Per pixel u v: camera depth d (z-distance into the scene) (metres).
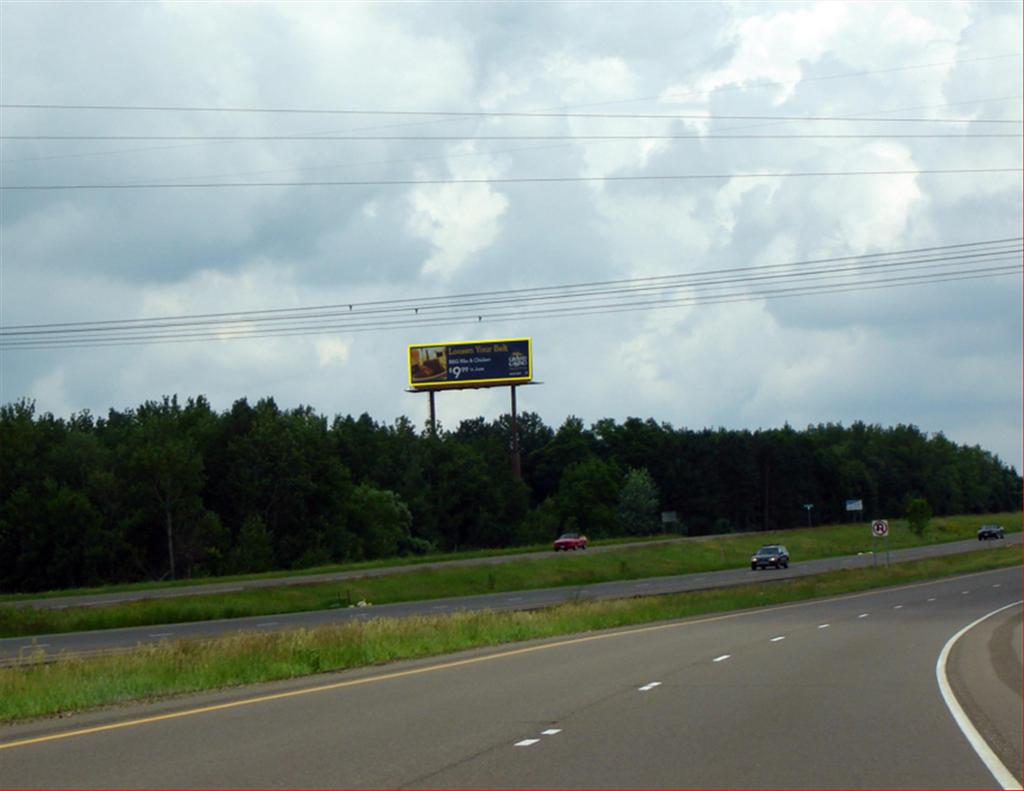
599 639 30.19
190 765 11.37
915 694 16.97
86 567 97.75
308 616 49.66
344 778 10.48
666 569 89.88
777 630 33.03
